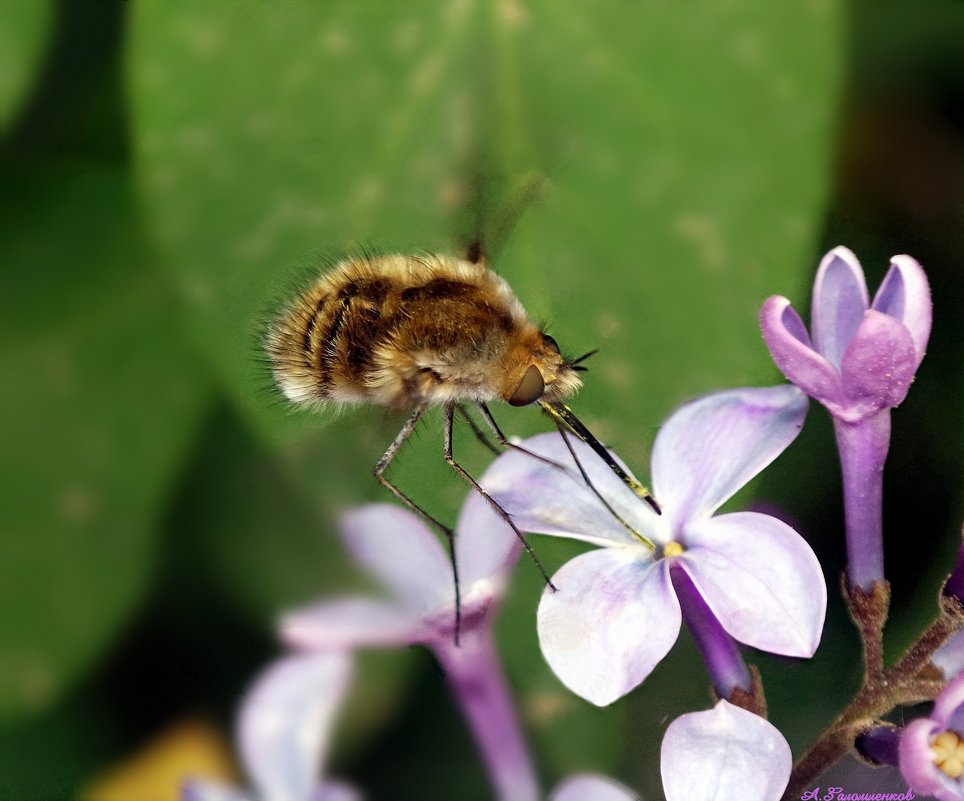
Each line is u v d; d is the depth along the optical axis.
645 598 0.11
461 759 0.11
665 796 0.11
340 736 0.11
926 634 0.11
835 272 0.11
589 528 0.11
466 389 0.11
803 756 0.11
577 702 0.11
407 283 0.12
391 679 0.11
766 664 0.11
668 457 0.11
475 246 0.12
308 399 0.12
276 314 0.12
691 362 0.11
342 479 0.12
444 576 0.11
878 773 0.11
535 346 0.11
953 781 0.10
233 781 0.11
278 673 0.11
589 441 0.11
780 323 0.11
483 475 0.11
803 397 0.11
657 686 0.11
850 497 0.11
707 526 0.11
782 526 0.11
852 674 0.11
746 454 0.11
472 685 0.11
